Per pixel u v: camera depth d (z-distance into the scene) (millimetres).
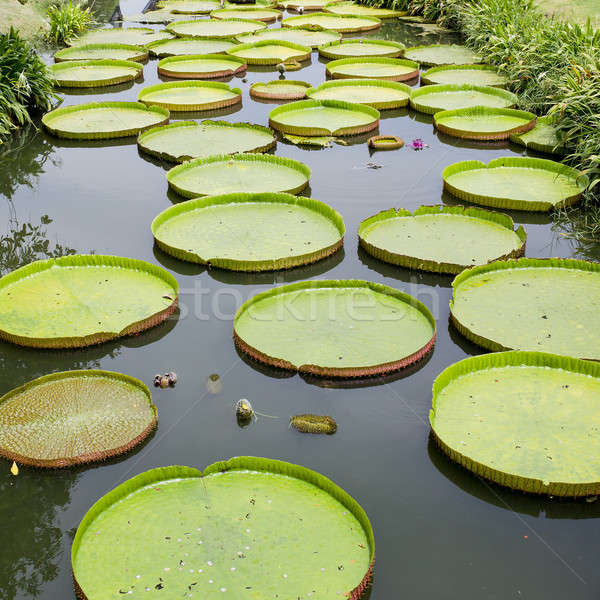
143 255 5520
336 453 3674
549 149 7410
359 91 9391
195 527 3125
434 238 5609
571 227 6035
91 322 4555
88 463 3590
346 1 15094
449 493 3449
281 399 4039
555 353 4230
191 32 12617
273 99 9148
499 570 3061
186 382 4160
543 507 3371
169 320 4719
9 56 8516
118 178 6969
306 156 7453
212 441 3738
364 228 5750
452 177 6812
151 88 9344
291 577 2887
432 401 3824
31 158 7461
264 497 3301
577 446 3553
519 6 10516
